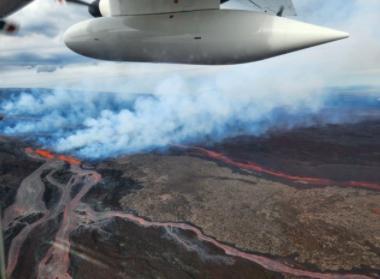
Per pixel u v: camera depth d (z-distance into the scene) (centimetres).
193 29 941
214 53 947
